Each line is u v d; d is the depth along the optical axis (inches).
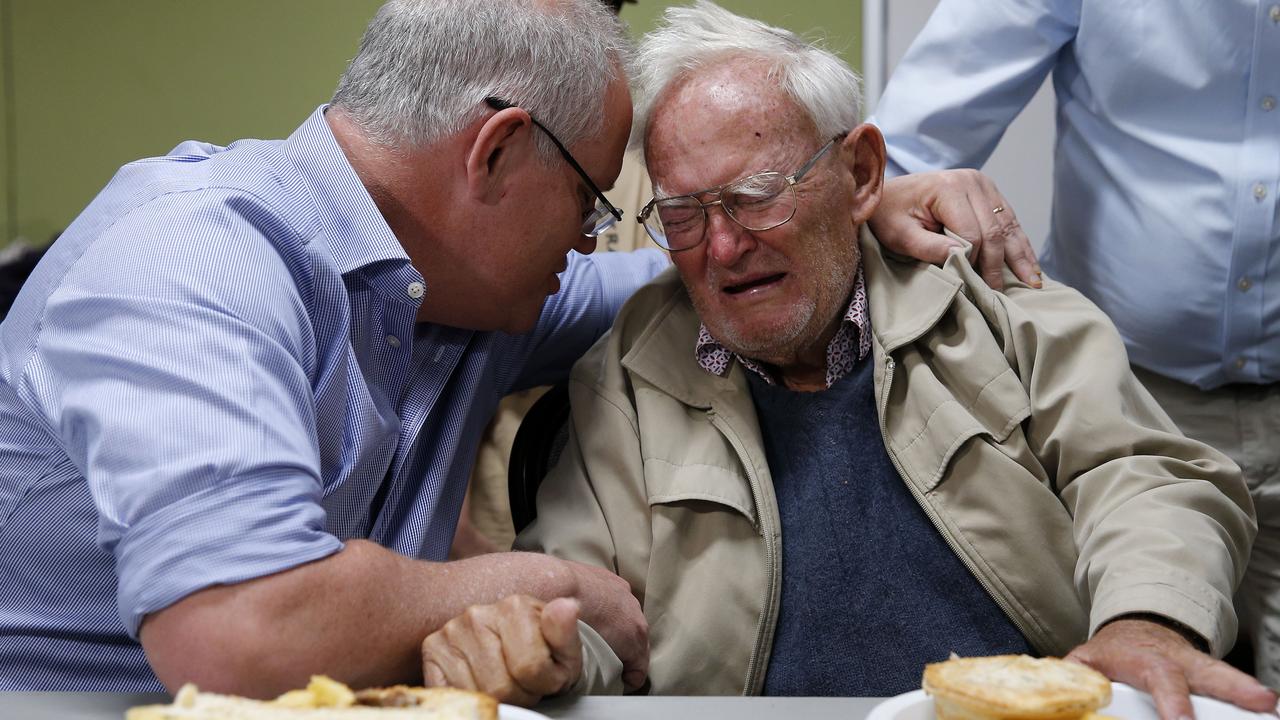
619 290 66.2
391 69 49.0
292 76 118.2
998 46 69.0
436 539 55.7
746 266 52.9
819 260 53.6
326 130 49.8
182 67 119.1
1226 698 33.0
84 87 120.4
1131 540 44.8
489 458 89.4
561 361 64.8
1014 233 58.2
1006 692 28.1
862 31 106.0
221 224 44.6
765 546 53.9
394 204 49.7
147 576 35.6
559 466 58.3
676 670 52.8
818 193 53.1
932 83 70.8
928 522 53.7
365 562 37.3
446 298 52.3
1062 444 51.4
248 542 35.8
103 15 119.5
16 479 45.5
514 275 51.8
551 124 49.4
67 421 39.8
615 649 44.5
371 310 50.7
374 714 27.7
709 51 53.7
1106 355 52.8
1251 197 61.7
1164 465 49.8
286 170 49.6
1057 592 51.7
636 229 88.6
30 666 46.5
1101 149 67.2
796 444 55.8
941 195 57.7
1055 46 68.4
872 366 56.1
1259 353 64.9
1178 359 67.4
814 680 52.6
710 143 52.1
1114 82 64.7
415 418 53.5
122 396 38.5
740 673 53.4
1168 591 40.3
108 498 37.2
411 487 54.5
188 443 37.1
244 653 34.9
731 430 55.2
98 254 43.6
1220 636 40.1
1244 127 62.2
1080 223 69.5
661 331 57.9
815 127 53.1
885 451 54.9
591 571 44.8
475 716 28.5
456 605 38.8
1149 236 65.4
